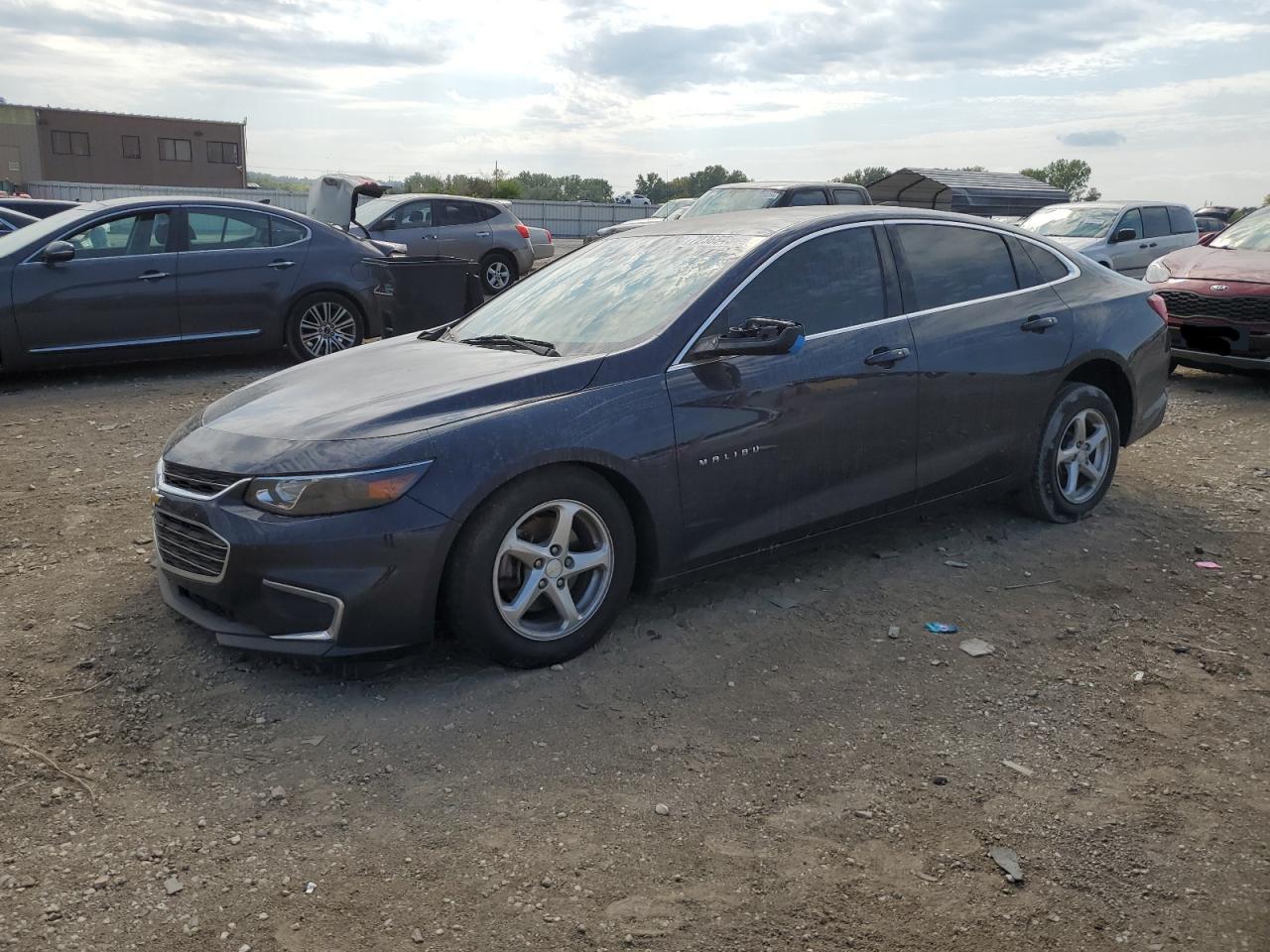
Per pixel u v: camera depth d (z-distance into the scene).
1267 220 9.93
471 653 3.73
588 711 3.56
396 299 9.97
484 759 3.28
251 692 3.67
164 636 4.07
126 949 2.47
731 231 4.61
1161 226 16.05
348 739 3.39
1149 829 2.96
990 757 3.33
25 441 6.99
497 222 18.08
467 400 3.71
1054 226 16.06
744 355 3.98
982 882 2.74
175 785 3.14
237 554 3.48
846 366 4.36
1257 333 8.45
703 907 2.63
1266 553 5.05
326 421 3.67
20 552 4.96
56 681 3.73
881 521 4.68
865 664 3.93
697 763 3.28
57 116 60.41
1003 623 4.30
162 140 63.22
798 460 4.27
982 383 4.83
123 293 8.99
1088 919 2.60
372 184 13.43
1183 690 3.76
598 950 2.48
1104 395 5.40
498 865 2.79
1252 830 2.96
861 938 2.53
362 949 2.48
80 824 2.94
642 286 4.42
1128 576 4.78
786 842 2.90
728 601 4.46
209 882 2.71
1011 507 5.50
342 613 3.44
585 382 3.84
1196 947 2.50
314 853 2.84
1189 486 6.16
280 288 9.70
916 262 4.78
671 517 3.96
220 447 3.73
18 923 2.54
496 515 3.57
